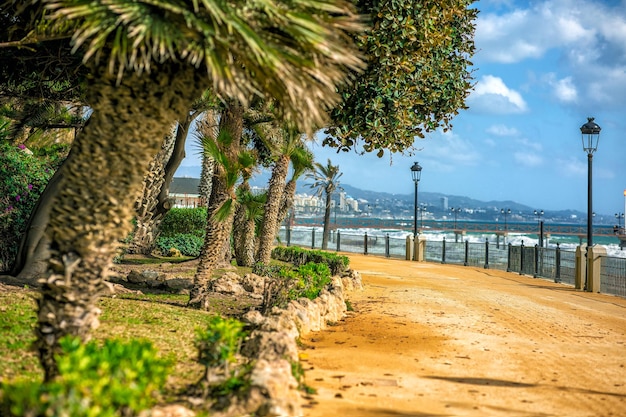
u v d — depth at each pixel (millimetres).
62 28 5750
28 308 8891
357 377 7234
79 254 5129
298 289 12047
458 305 15367
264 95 5555
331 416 5488
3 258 13758
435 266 31297
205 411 5137
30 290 10695
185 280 13562
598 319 14227
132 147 5133
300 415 5383
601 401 6781
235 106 12828
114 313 9141
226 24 4754
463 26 15148
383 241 40062
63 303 5105
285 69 4785
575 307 16531
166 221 25578
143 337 7758
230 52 4906
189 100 5352
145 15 4613
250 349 7148
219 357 5680
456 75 14953
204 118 12664
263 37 4980
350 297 16172
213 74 4641
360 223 112000
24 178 14117
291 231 49281
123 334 7797
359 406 5926
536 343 10453
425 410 5980
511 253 30172
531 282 25031
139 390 3811
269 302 10758
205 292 11102
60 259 5121
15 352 6629
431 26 12617
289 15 4906
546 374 8055
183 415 4762
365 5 11750
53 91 13047
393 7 11625
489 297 17641
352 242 43656
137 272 14109
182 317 9438
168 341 7777
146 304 10336
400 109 13023
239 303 12094
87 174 5094
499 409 6207
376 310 13836
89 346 4359
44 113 16328
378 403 6109
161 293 12852
